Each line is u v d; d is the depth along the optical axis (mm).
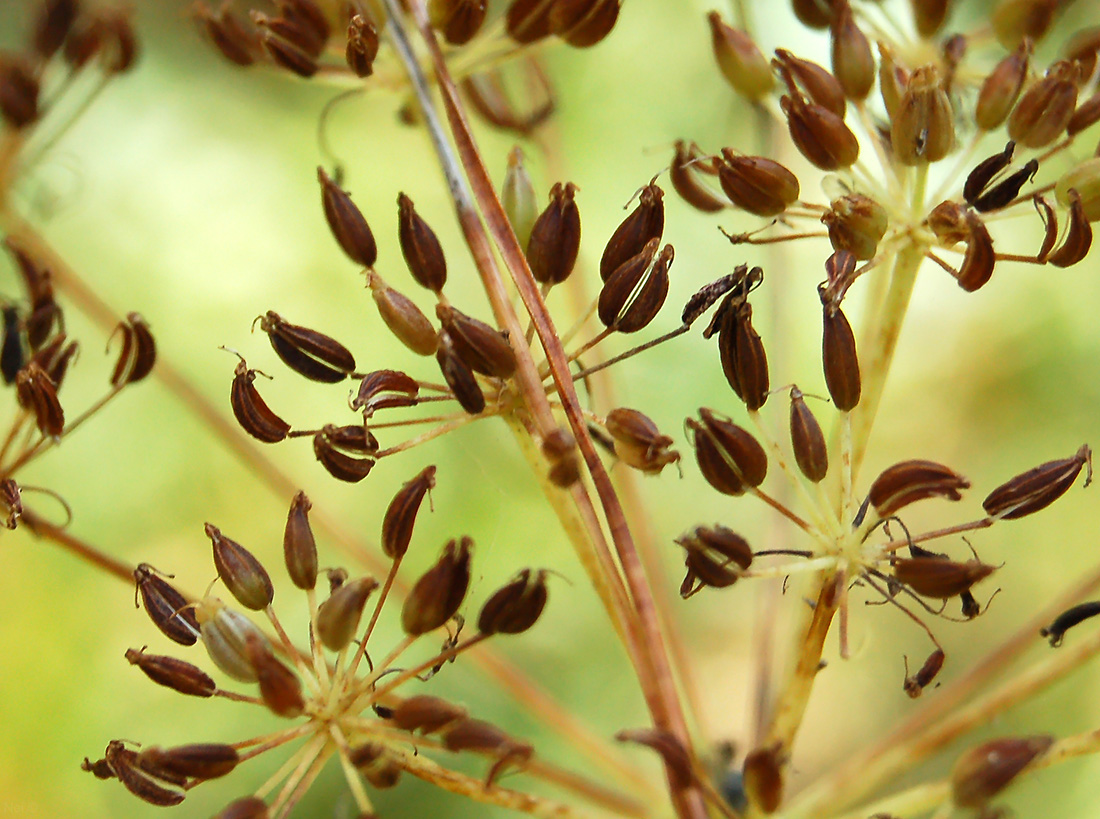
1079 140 140
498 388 103
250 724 164
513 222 108
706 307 101
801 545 129
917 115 105
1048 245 104
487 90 135
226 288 191
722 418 100
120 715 164
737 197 108
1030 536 173
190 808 160
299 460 179
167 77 206
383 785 98
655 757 157
